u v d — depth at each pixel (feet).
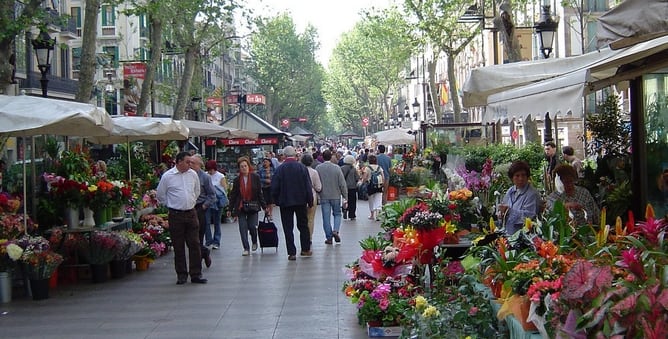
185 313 33.53
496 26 75.66
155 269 46.80
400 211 37.63
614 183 38.63
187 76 102.22
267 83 281.74
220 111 197.67
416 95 257.34
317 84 326.24
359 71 266.57
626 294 13.97
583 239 21.30
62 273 42.19
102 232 41.98
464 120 198.70
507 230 30.71
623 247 18.51
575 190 30.37
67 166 43.86
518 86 35.47
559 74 33.50
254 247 53.93
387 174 81.00
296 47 281.33
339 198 57.00
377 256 30.66
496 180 43.09
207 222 55.01
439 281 27.17
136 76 86.33
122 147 69.10
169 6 89.35
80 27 153.17
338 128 536.83
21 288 40.01
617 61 26.13
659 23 17.31
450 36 115.65
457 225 33.99
